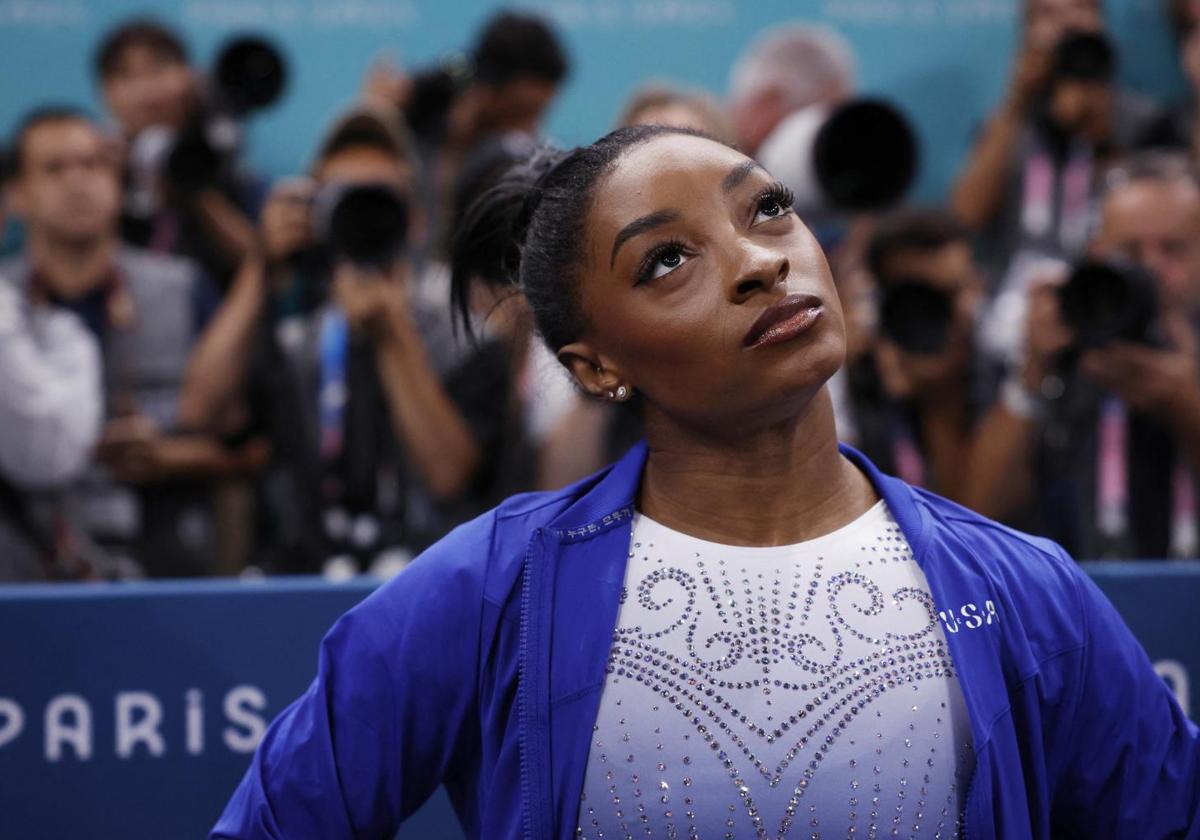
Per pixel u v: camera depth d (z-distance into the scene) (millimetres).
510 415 10727
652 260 4527
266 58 13078
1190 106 13641
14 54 13703
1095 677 4746
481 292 5641
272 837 4586
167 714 6660
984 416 11172
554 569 4770
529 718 4574
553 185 4953
